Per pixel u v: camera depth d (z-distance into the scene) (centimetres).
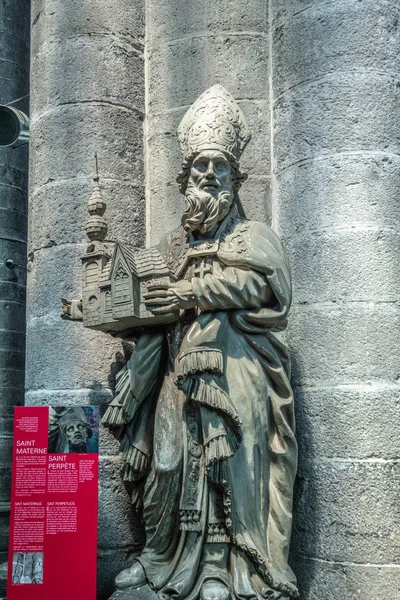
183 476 280
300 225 332
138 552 334
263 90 363
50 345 345
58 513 289
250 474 275
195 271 287
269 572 272
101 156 356
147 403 303
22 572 286
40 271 355
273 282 276
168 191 364
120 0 374
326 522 307
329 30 336
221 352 274
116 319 283
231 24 368
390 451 304
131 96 370
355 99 328
